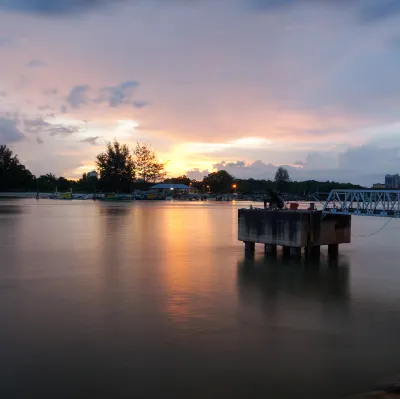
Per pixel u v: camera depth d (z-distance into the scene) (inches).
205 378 558.3
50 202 5265.8
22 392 522.3
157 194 6939.0
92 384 541.0
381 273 1135.0
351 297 910.4
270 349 643.5
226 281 1037.2
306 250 1352.1
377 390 529.3
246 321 756.6
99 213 3280.0
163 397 515.5
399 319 773.9
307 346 655.1
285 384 545.0
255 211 1380.4
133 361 601.3
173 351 633.0
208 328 722.8
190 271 1144.2
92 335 689.6
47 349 636.7
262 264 1238.9
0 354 619.5
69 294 916.6
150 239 1764.3
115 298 888.3
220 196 6924.2
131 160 7839.6
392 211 1172.5
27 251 1444.4
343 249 1539.1
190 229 2160.4
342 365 594.2
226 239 1776.6
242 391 529.3
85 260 1290.6
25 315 780.6
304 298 900.6
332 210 1310.3
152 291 942.4
